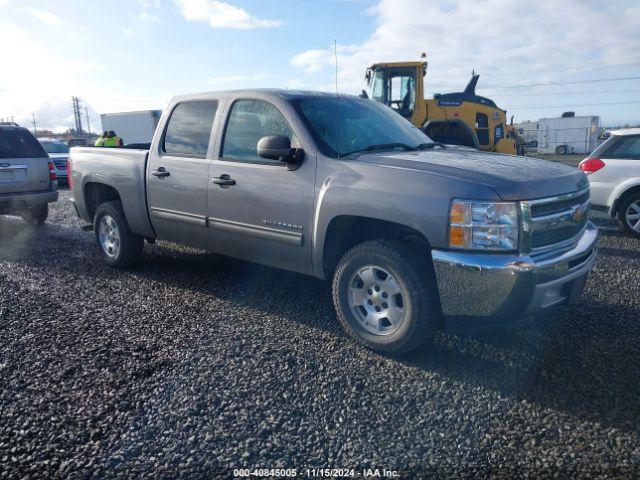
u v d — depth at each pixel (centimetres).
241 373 341
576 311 445
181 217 499
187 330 414
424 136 504
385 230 386
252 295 498
